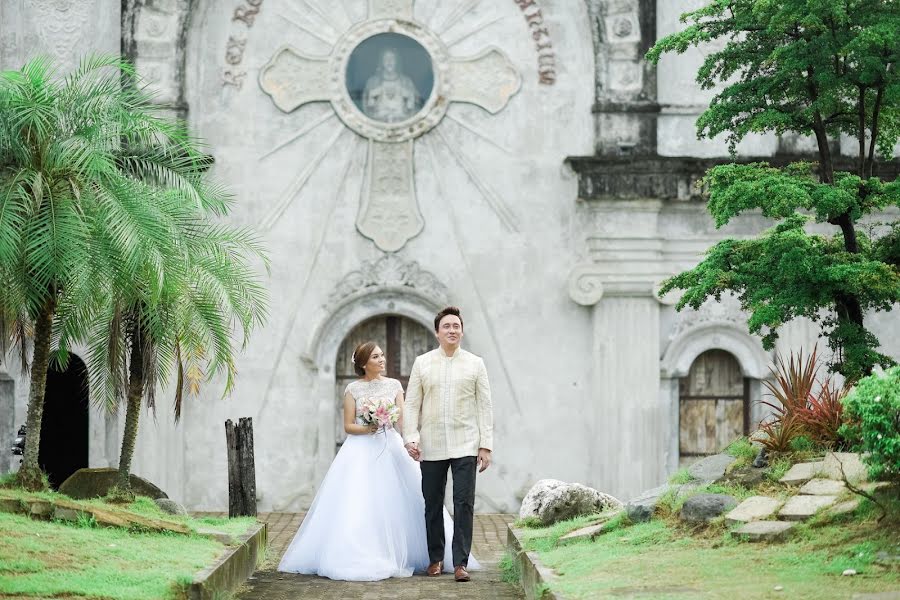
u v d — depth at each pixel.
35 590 7.76
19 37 19.98
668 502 10.31
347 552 11.16
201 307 12.76
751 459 10.61
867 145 20.06
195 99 19.91
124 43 19.75
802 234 12.05
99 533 10.23
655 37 20.11
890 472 8.30
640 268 19.72
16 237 10.77
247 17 20.05
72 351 19.61
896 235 13.09
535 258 19.92
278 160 19.94
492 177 20.02
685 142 20.19
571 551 9.81
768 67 13.22
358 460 11.70
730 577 7.89
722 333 19.98
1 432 19.28
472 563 11.86
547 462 19.73
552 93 20.14
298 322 19.77
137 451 19.17
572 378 19.81
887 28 11.79
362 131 19.95
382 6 20.16
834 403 10.55
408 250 19.94
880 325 19.94
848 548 8.14
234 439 14.20
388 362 20.14
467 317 19.89
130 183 11.48
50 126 11.47
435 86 20.06
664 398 19.88
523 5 20.20
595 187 19.69
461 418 10.97
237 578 10.39
